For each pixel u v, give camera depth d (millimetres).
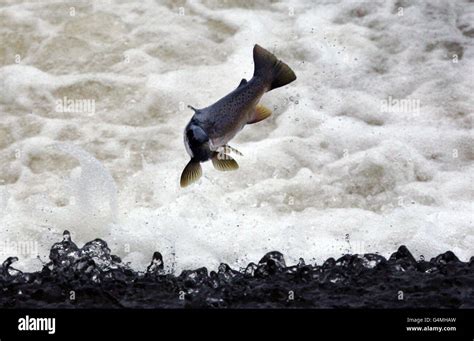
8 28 15570
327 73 14203
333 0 15898
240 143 12766
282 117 13289
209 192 11336
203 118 5941
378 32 15062
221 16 15570
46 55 15008
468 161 12391
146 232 10117
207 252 9875
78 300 8406
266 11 15781
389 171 12078
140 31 15383
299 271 8875
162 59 14781
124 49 15023
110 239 10016
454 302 8258
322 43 14820
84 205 10469
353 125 13094
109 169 12469
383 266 9008
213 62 14664
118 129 13391
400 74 14164
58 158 12820
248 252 9844
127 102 13922
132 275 8961
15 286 8688
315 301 8305
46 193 12016
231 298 8383
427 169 12156
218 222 10578
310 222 10727
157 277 8906
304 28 15195
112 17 15742
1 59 15062
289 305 8227
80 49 15078
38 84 14375
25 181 12359
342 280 8727
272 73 6113
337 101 13594
